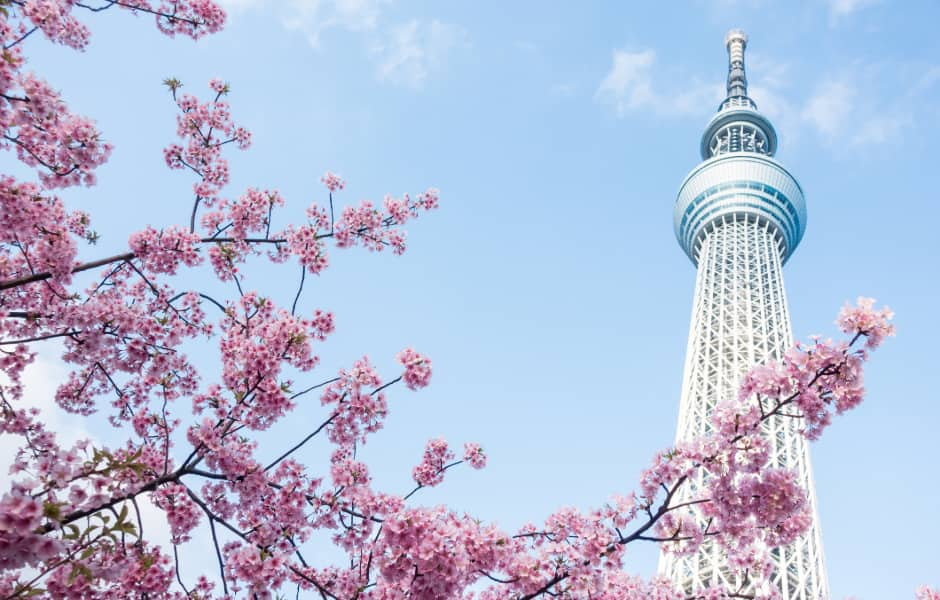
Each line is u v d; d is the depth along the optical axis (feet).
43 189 46.50
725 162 633.61
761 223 603.26
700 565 250.98
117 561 37.63
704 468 41.91
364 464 47.55
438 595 37.29
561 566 41.98
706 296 515.50
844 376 37.83
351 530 44.42
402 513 36.47
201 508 42.80
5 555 26.27
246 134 59.41
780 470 40.50
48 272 44.68
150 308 54.54
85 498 29.91
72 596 34.53
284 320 44.29
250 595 38.78
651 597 47.21
